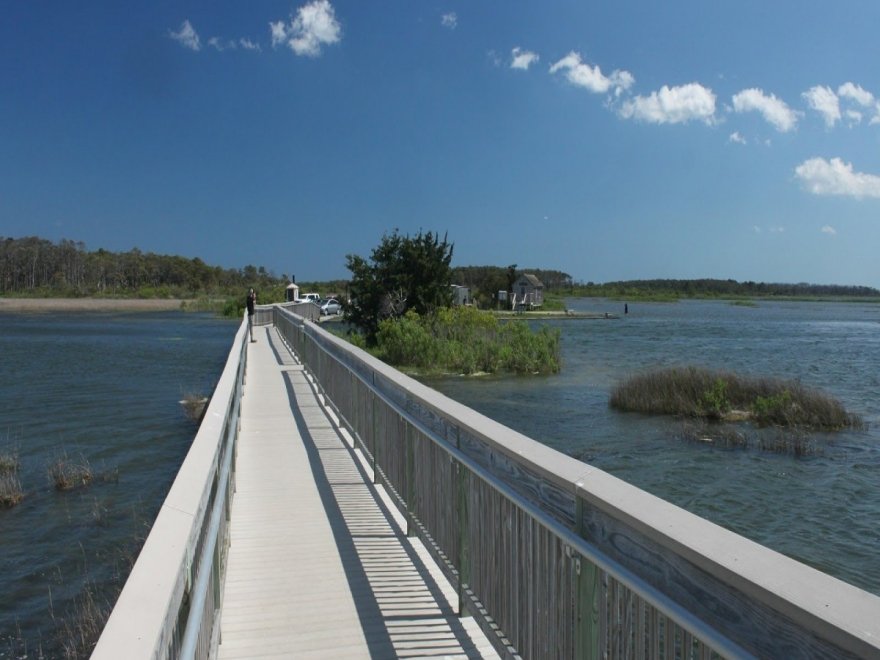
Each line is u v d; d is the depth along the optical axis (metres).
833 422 15.77
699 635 1.77
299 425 10.12
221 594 3.98
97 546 8.66
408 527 5.38
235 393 7.70
